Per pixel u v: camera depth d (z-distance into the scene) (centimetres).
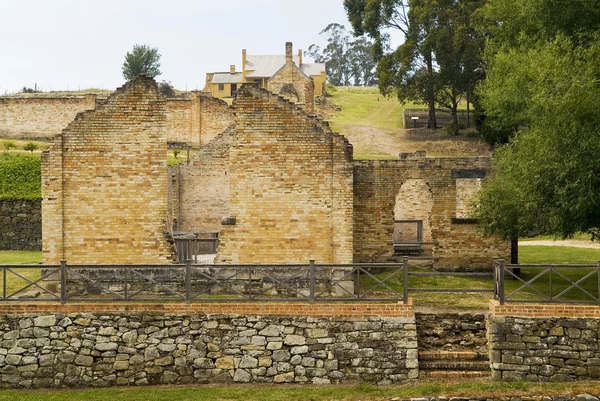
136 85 2353
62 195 2358
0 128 5500
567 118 2138
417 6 6050
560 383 1927
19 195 3878
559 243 4059
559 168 2169
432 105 6538
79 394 1923
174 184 3459
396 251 3162
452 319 2142
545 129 2231
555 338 1948
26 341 1997
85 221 2362
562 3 2512
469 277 2788
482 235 2888
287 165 2373
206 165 3491
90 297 2202
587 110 2114
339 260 2372
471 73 5803
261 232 2380
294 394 1892
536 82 2311
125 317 2000
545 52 2331
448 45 5747
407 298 1992
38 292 2220
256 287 2327
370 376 1970
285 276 2325
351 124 7019
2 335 1998
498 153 2772
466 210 3300
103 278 2320
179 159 4741
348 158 2406
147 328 1998
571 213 2238
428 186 2911
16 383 1986
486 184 2809
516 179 2447
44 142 5391
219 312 1997
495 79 2981
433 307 2253
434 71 6188
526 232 2659
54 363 1991
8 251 3672
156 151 2366
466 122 6769
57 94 7250
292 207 2377
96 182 2361
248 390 1928
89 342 1995
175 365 1989
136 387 1973
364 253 2909
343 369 1978
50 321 2000
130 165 2362
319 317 1988
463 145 6012
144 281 2319
